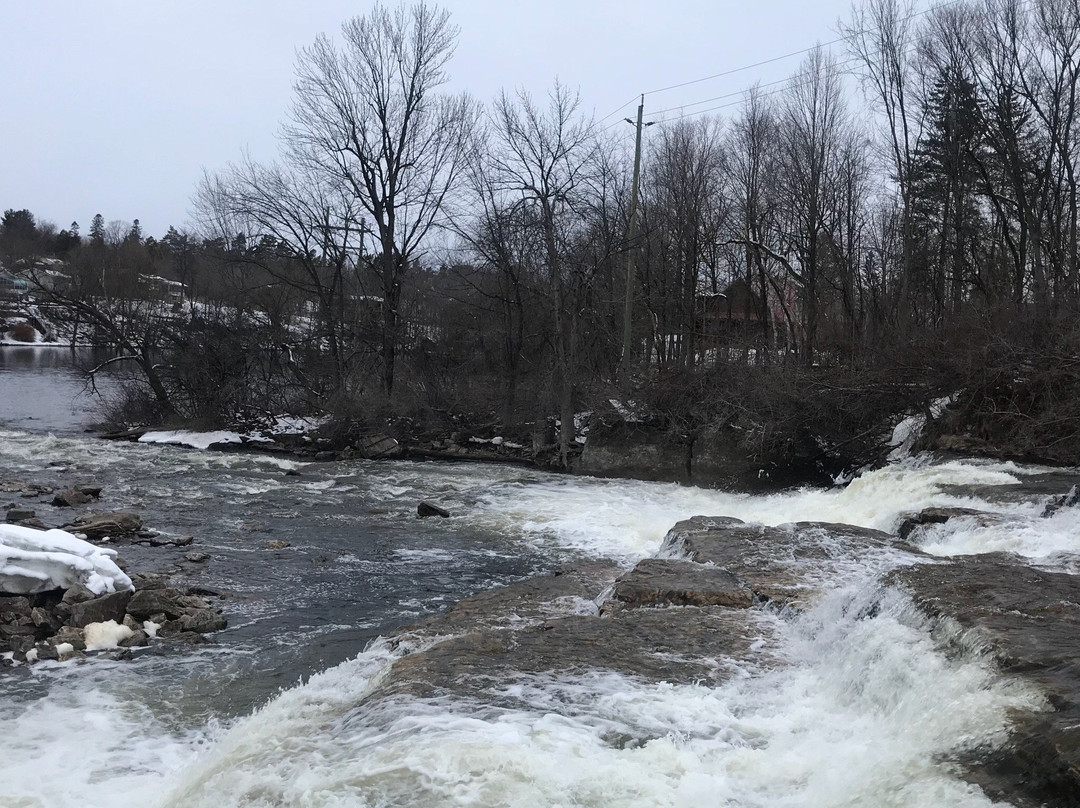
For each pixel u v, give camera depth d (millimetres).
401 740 5414
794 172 35656
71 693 8586
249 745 6020
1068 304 21422
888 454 24484
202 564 14156
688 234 37500
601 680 6762
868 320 38938
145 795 6461
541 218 30859
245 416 33000
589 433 27766
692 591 9336
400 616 11719
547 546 16391
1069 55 28109
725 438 25688
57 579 10562
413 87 34094
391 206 34250
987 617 6734
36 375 55656
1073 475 17734
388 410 31094
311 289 35375
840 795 4551
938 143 33750
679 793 4680
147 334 33562
